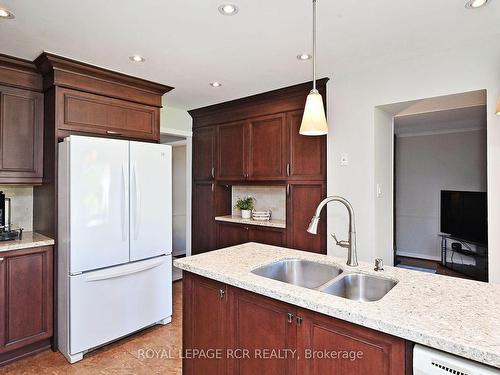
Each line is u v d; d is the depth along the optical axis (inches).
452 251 211.9
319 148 124.3
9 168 100.5
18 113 102.0
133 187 105.3
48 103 104.4
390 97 106.2
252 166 147.2
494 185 88.4
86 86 107.0
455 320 43.4
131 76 116.1
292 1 68.6
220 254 81.7
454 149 214.1
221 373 66.2
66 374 86.7
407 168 232.2
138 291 107.3
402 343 42.8
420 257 227.8
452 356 38.9
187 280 74.1
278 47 92.7
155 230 112.6
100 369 89.3
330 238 120.3
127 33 83.3
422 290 55.4
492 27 80.8
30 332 94.7
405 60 102.8
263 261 74.3
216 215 165.2
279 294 54.5
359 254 113.3
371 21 77.6
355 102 114.3
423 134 225.5
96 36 84.9
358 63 105.4
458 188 212.5
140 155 107.7
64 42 88.4
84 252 93.9
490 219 88.8
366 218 111.8
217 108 160.2
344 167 117.0
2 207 103.8
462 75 93.5
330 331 49.9
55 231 99.2
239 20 76.9
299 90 128.8
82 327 93.7
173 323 119.0
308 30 82.1
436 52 96.6
